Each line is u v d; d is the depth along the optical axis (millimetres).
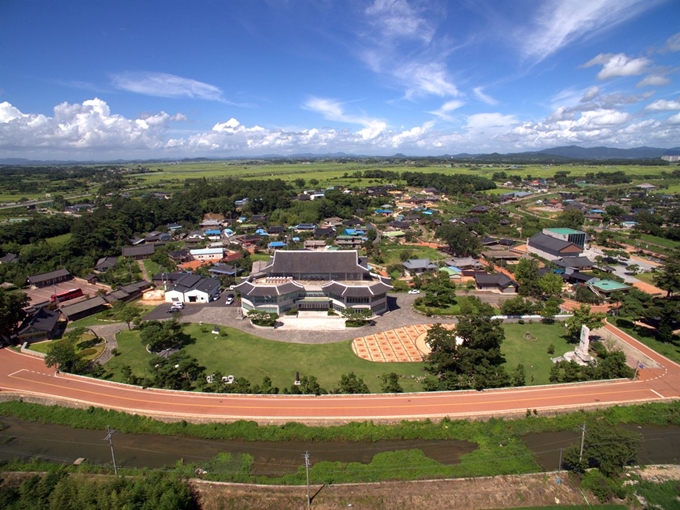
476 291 112375
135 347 80062
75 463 51000
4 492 45812
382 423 56062
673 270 86750
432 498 45875
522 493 46469
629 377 66125
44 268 128375
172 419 57406
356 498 45844
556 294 104500
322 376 68625
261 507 44938
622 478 48062
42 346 80688
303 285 99375
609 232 168375
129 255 150750
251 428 55500
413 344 80250
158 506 42406
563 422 56938
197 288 106000
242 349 78500
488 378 62625
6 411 61094
